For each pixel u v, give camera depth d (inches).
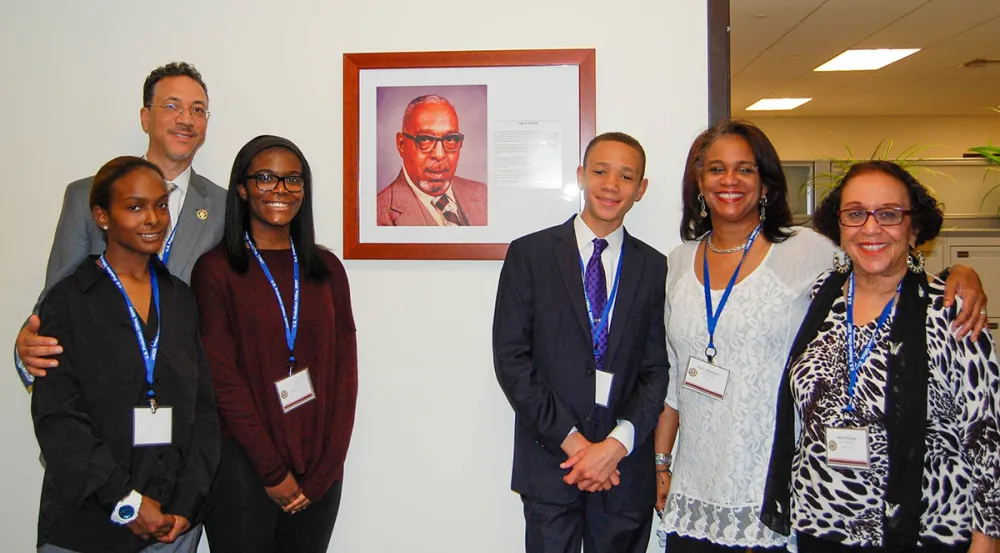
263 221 75.1
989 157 112.3
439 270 96.0
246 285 73.8
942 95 323.3
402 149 95.0
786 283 71.5
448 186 94.7
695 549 72.7
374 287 96.8
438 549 96.3
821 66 265.3
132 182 65.0
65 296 63.8
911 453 57.4
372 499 97.0
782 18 204.5
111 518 61.8
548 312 76.2
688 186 80.9
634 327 76.8
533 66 93.4
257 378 73.1
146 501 63.5
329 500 77.0
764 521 66.7
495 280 95.4
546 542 73.9
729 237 75.7
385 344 96.7
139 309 67.2
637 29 93.3
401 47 96.0
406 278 96.4
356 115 95.3
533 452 77.0
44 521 62.6
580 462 71.7
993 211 206.2
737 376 70.9
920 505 57.2
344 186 95.3
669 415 82.4
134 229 65.1
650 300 78.0
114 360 63.7
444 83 94.5
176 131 81.8
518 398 73.5
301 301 76.4
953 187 206.4
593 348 75.5
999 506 54.9
